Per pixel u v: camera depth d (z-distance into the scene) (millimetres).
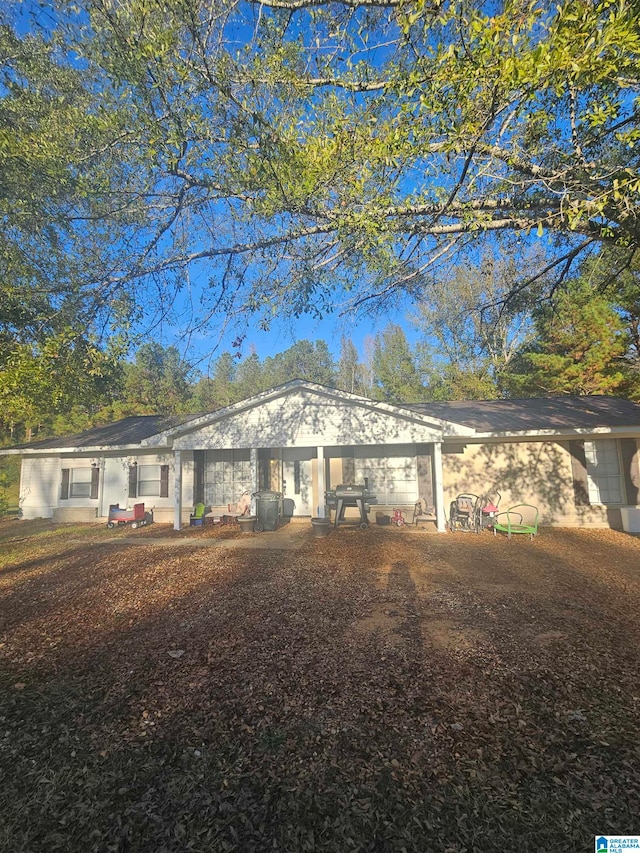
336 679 3494
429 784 2361
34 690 3498
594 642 4051
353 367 33500
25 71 4281
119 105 4238
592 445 11750
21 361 5094
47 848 2033
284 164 4180
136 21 3736
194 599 5695
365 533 10672
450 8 3037
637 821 2072
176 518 11992
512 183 4117
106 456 14664
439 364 24297
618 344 14656
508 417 11891
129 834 2104
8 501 16141
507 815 2135
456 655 3842
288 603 5383
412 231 5059
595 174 4391
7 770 2570
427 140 3689
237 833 2094
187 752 2699
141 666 3842
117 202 5094
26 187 4594
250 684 3465
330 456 13172
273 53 4113
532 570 6914
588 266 6766
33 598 6008
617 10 2842
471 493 12031
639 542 9344
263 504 11289
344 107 4109
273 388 11609
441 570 6941
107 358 5418
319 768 2518
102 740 2836
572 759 2506
